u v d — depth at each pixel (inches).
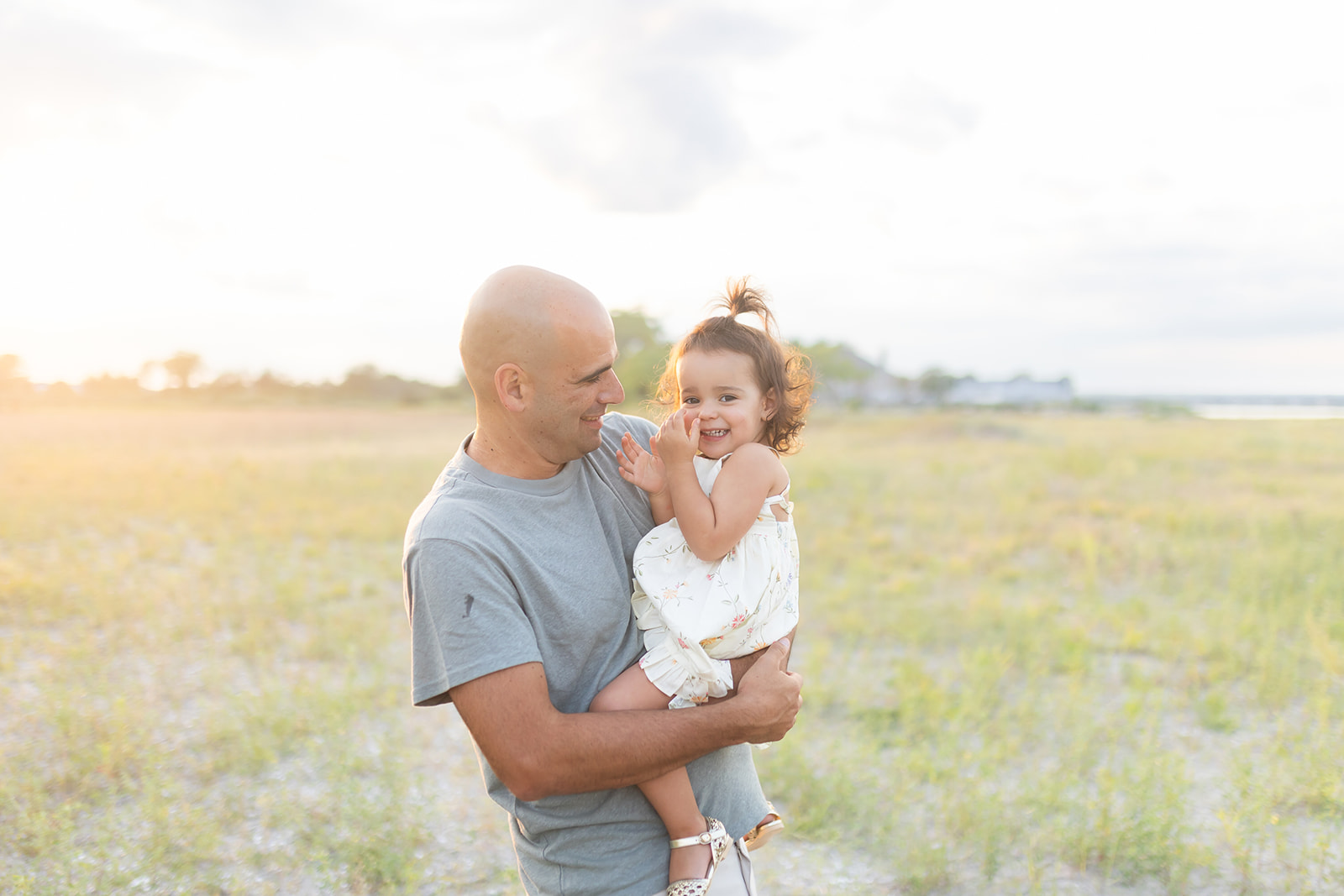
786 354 82.2
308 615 243.8
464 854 130.4
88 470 626.5
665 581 70.6
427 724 175.3
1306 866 121.1
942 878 120.0
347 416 1883.6
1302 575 270.1
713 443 76.3
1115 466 598.5
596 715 61.0
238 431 1263.5
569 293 64.0
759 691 65.6
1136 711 167.0
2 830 130.0
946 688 189.0
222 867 124.4
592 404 65.2
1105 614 241.0
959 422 1145.4
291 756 159.3
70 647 210.5
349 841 128.6
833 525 395.9
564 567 66.2
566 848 67.1
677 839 66.9
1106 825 126.0
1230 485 502.0
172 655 210.8
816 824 135.4
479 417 67.4
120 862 123.2
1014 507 418.3
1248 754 153.8
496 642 59.6
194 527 392.2
